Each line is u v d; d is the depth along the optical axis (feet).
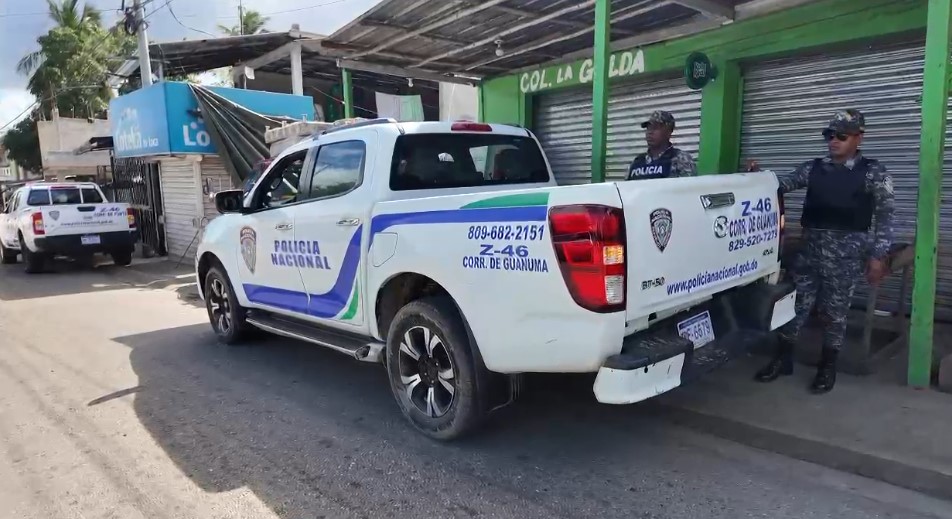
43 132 98.07
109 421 15.21
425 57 28.45
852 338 17.66
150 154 39.91
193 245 45.03
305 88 56.29
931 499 10.34
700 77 22.68
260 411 15.51
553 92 30.58
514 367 11.30
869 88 20.20
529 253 10.57
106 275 41.50
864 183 13.91
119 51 109.29
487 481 11.60
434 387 13.32
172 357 20.58
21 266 48.01
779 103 22.45
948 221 18.93
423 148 15.21
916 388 14.52
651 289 10.38
